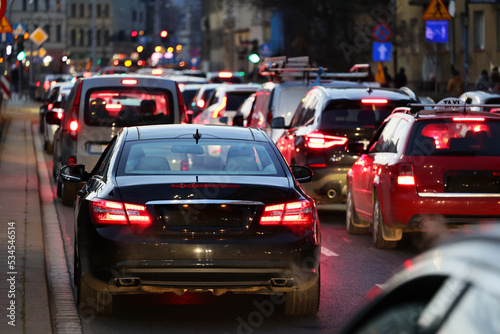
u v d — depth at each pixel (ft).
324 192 111.65
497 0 294.46
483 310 14.08
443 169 86.48
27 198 124.88
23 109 419.95
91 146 120.57
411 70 431.43
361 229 105.40
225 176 58.03
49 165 189.78
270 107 144.56
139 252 54.19
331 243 97.71
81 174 71.61
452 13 281.33
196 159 60.23
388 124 98.32
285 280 54.95
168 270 54.19
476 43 373.61
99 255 54.85
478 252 14.66
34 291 63.57
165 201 54.85
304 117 122.01
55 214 117.08
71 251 88.69
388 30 264.52
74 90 124.47
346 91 115.65
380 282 73.56
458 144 87.56
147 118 121.49
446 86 392.47
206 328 56.49
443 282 14.94
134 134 64.54
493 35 356.79
